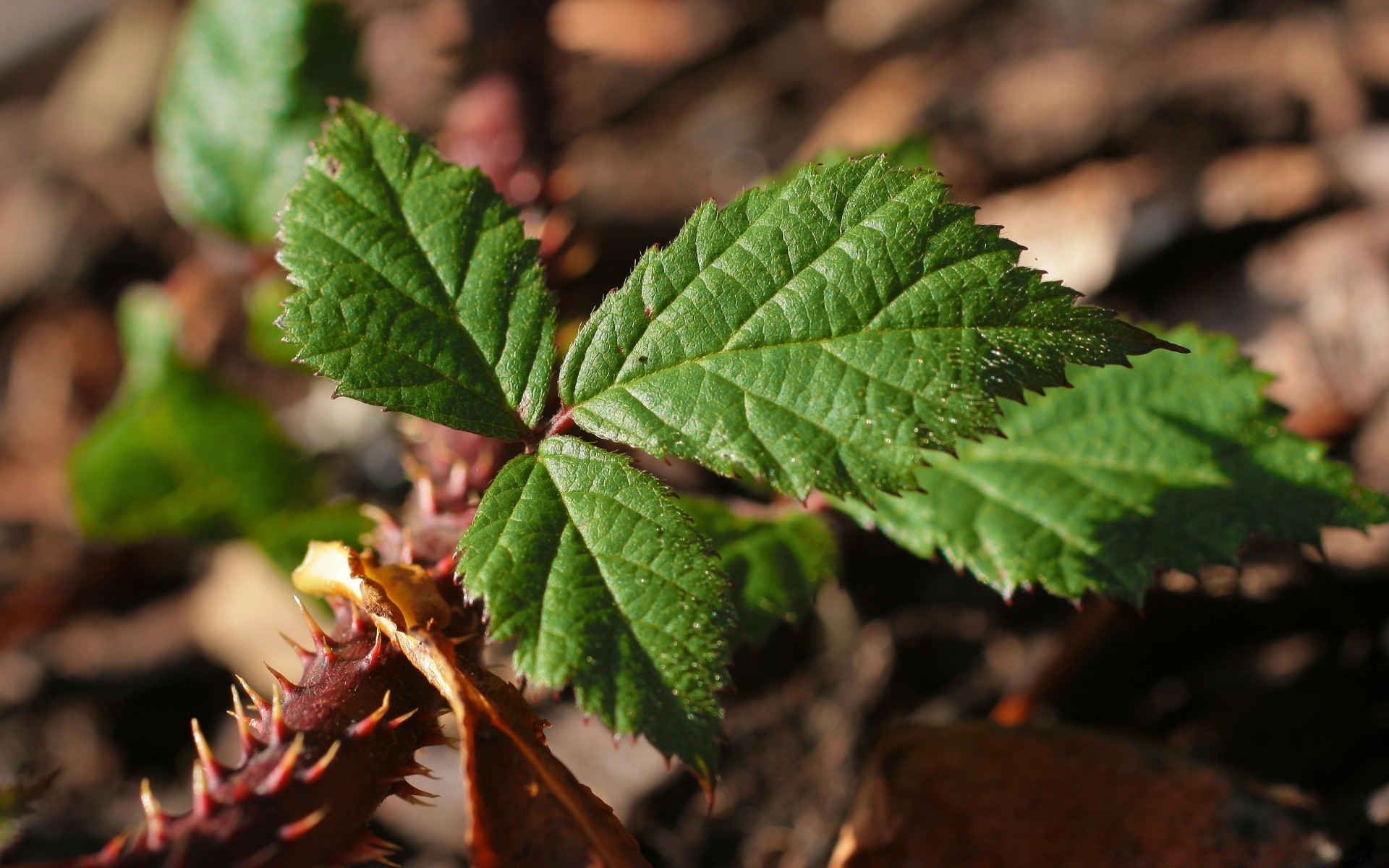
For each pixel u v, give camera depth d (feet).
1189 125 1.33
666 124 1.66
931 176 0.73
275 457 1.13
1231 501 0.81
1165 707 0.94
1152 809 0.81
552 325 0.75
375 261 0.75
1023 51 1.54
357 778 0.70
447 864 0.94
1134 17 1.49
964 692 0.97
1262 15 1.42
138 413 1.08
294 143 1.02
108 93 1.92
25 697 1.17
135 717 1.15
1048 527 0.82
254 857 0.67
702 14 1.82
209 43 1.03
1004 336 0.72
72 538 1.35
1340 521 0.80
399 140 0.76
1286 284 1.15
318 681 0.72
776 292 0.73
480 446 0.84
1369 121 1.25
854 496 0.71
